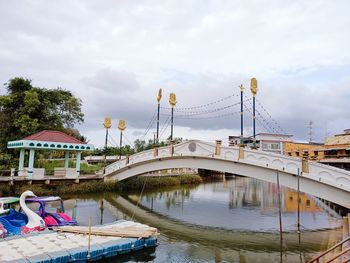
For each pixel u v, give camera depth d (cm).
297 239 1755
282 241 1722
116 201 3047
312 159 2220
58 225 1752
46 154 4991
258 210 2744
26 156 3869
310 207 2930
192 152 2666
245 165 2336
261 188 4788
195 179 5434
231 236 1850
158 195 3675
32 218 1673
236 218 2377
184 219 2348
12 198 1936
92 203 2847
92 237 1489
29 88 4075
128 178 3816
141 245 1487
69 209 2528
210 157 2498
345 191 1817
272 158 2142
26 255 1202
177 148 2808
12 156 3766
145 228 1644
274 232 1928
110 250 1356
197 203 3134
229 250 1581
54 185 3150
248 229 2023
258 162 2203
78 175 3366
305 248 1589
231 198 3525
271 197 3641
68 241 1405
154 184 4316
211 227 2084
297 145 4925
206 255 1502
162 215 2502
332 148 4072
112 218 2291
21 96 3941
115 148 7038
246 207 2908
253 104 2562
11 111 3959
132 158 3322
